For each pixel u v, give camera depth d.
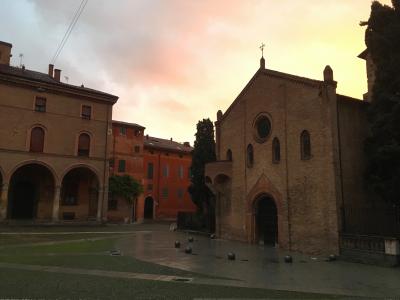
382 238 18.14
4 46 41.41
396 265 17.36
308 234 22.80
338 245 20.53
